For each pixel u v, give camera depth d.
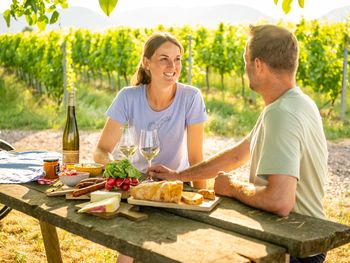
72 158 2.88
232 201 2.20
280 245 1.74
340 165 7.36
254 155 2.25
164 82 2.95
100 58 14.95
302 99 2.12
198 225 1.91
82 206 2.10
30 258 3.87
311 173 2.14
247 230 1.83
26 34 18.83
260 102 13.10
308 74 11.62
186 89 3.10
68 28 16.59
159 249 1.64
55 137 9.55
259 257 1.59
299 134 2.02
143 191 2.14
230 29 14.30
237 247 1.68
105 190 2.28
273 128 2.03
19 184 2.54
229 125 10.14
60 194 2.31
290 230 1.80
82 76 18.08
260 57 2.14
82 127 10.48
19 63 16.39
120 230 1.84
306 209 2.15
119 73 14.35
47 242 3.15
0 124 10.75
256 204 2.06
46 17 3.43
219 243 1.71
